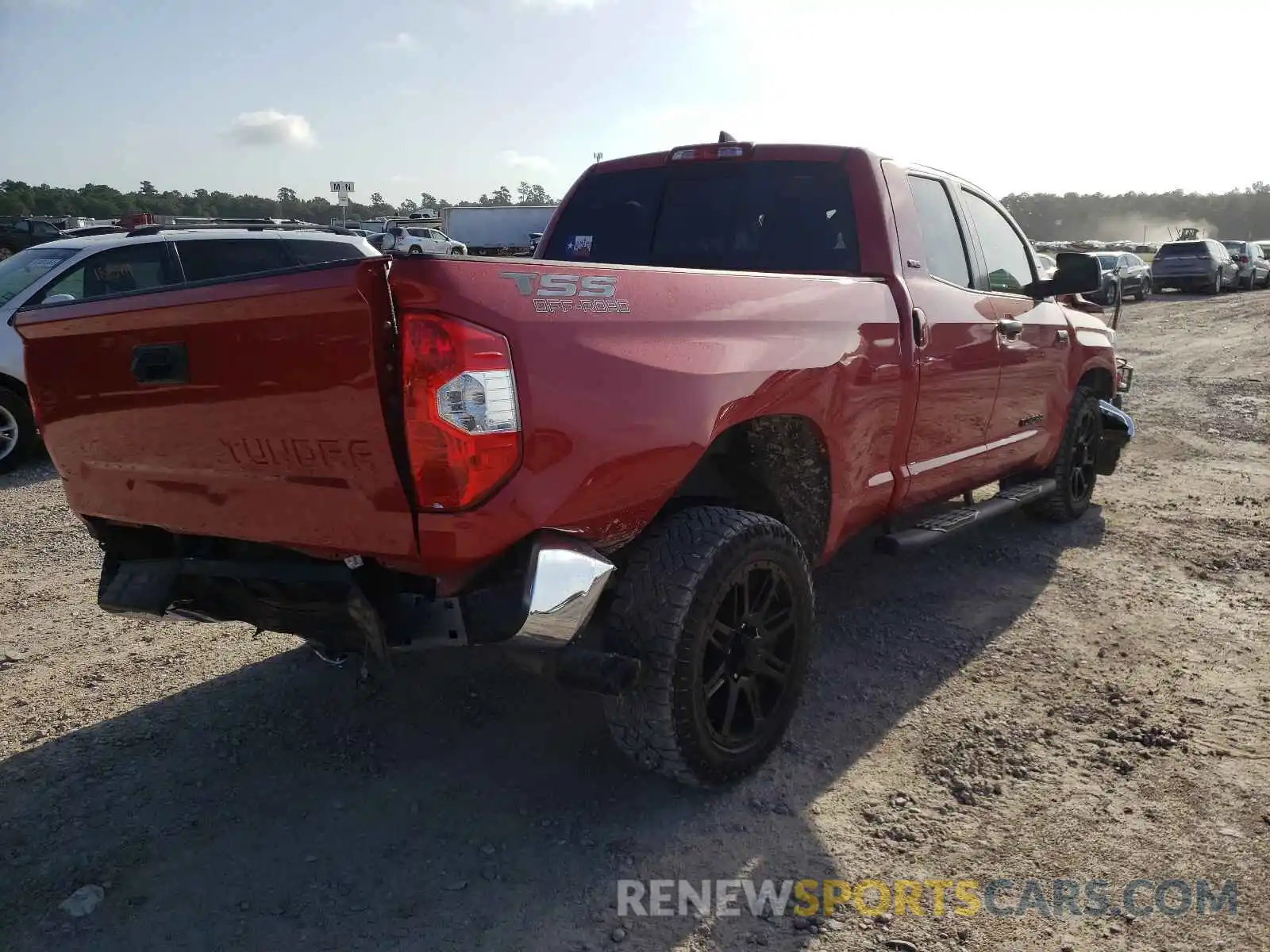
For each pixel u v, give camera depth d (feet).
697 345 9.44
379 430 7.77
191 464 9.12
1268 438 29.53
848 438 11.76
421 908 8.43
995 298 15.62
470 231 156.25
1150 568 17.53
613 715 9.43
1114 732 11.53
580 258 15.79
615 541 8.99
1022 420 16.85
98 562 18.28
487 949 7.97
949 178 15.42
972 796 10.21
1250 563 17.74
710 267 14.55
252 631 14.73
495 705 12.12
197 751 11.09
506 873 8.91
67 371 9.74
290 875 8.88
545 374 8.04
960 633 14.53
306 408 8.08
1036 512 19.89
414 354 7.51
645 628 9.17
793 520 11.84
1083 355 18.97
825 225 13.60
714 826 9.64
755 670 10.27
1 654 13.83
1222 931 8.20
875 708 12.14
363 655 9.34
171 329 8.68
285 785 10.39
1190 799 10.13
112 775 10.59
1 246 94.07
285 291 7.73
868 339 11.94
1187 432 30.76
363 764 10.80
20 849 9.27
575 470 8.26
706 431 9.35
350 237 31.81
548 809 9.91
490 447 7.79
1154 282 104.42
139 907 8.46
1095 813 9.89
